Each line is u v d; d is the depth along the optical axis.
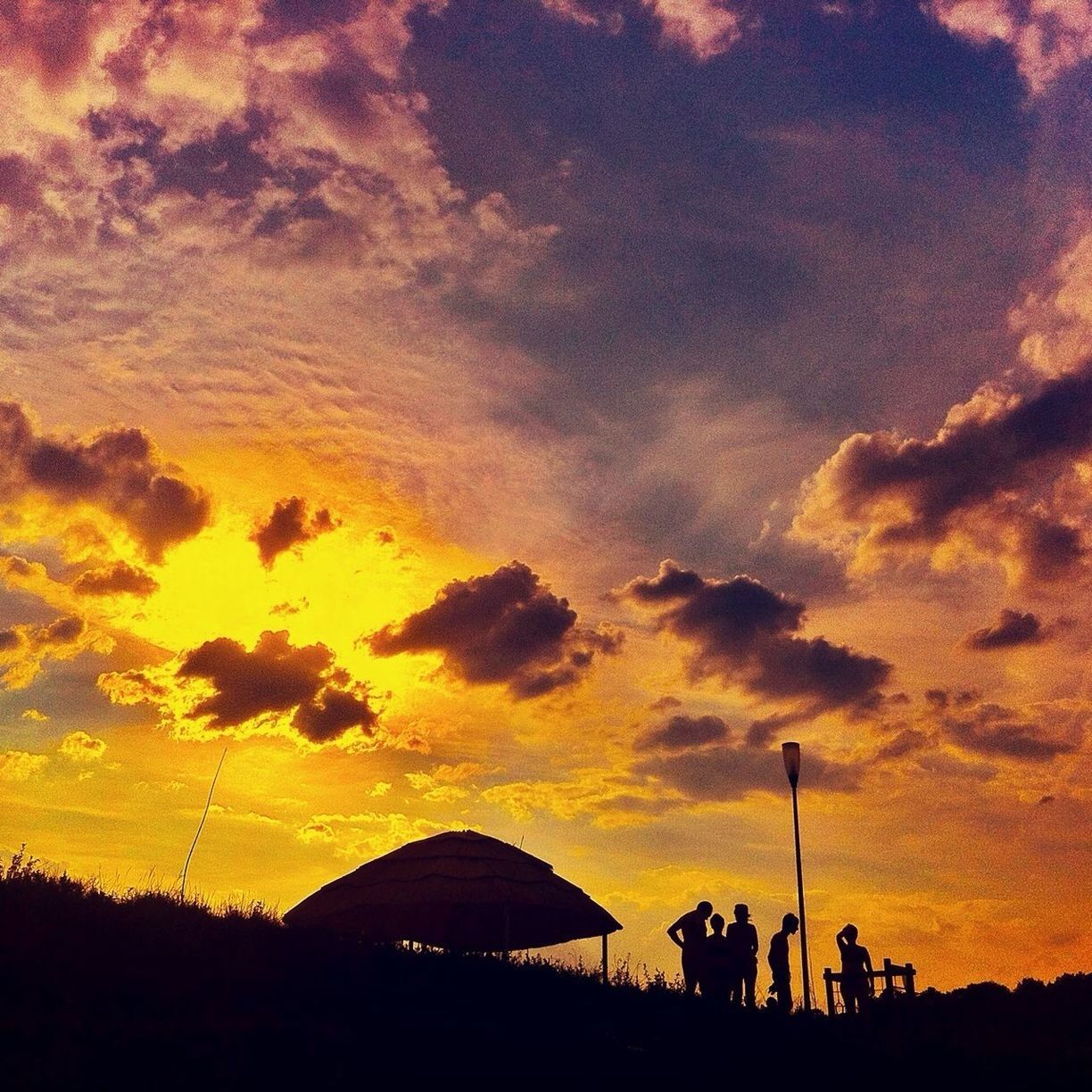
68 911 15.79
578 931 23.48
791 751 22.03
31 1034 11.80
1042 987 21.47
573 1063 15.27
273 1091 12.05
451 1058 14.56
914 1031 18.62
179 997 13.96
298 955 17.55
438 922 22.81
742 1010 19.16
